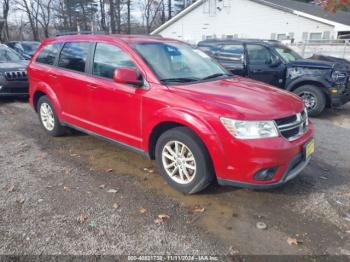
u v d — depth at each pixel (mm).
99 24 46562
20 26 43500
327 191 3717
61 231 2947
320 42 18938
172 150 3619
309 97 7391
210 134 3141
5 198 3484
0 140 5316
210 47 8812
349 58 17078
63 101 4934
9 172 4109
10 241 2807
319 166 4441
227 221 3123
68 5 44125
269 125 3074
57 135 5398
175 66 4062
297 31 22719
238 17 25109
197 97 3346
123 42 4094
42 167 4273
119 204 3398
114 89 4000
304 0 33469
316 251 2729
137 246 2770
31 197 3514
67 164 4375
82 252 2689
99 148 4965
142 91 3711
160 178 3988
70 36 5004
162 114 3480
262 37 24391
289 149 3107
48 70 5121
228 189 3705
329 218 3186
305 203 3451
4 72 7863
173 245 2783
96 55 4379
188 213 3246
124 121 4004
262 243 2814
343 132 6184
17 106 7867
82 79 4473
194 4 26906
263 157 3021
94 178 3977
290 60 8008
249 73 8133
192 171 3465
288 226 3053
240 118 3027
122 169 4234
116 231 2957
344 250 2742
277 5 22875
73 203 3408
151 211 3277
